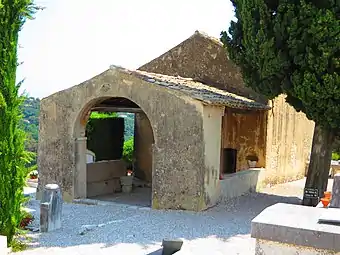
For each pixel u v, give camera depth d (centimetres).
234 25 1279
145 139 1861
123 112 1775
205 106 1193
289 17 1084
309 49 1066
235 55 1274
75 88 1362
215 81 1633
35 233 974
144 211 1216
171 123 1220
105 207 1295
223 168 1638
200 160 1191
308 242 289
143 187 1766
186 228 1016
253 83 1255
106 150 1862
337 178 610
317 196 1272
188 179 1203
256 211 1213
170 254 594
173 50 1712
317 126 1280
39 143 1417
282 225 298
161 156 1234
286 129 1780
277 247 301
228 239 927
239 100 1404
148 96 1248
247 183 1487
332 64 1062
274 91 1210
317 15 1041
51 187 1012
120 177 1675
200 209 1193
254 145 1616
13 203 816
